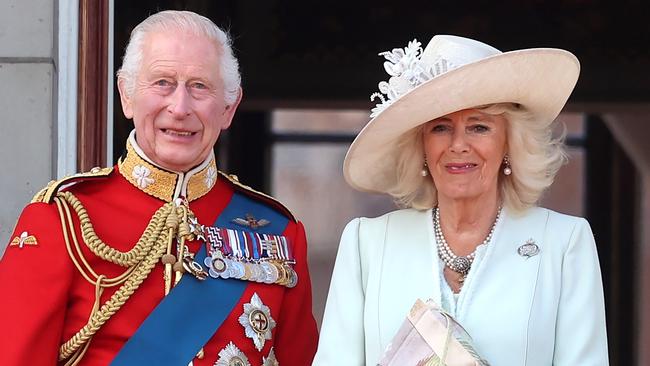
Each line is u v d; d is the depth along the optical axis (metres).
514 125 12.94
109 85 16.56
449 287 12.99
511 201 13.20
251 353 13.45
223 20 35.59
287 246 14.12
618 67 37.84
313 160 46.06
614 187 43.19
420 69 12.94
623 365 41.72
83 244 13.10
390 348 12.33
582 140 44.09
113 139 17.98
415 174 13.38
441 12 37.94
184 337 13.14
